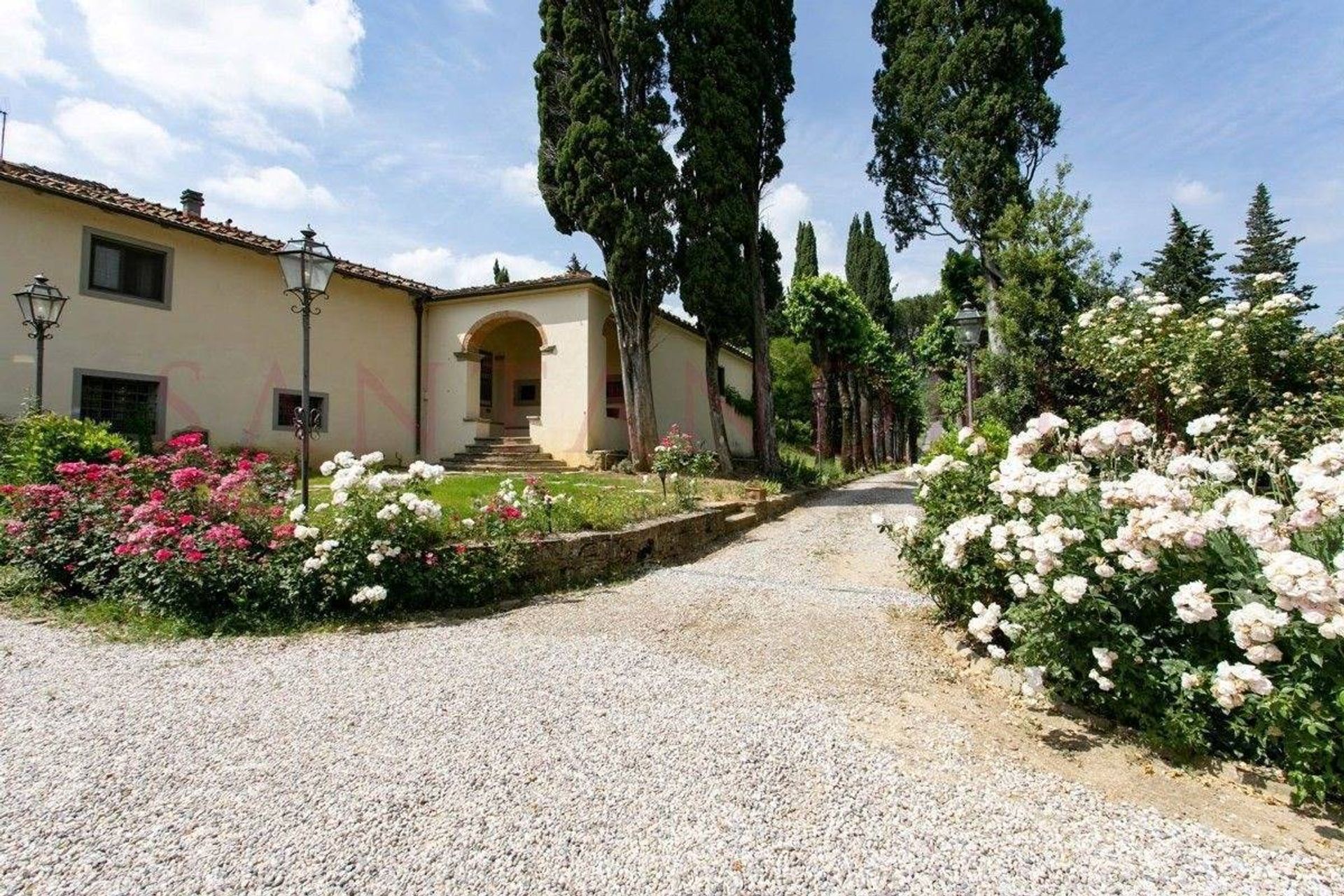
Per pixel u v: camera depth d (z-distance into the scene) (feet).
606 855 6.96
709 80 45.11
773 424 50.98
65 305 33.04
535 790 8.25
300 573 16.10
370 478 17.70
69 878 6.57
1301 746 8.23
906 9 46.83
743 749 9.39
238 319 40.06
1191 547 9.54
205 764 8.88
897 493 48.19
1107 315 28.99
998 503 13.87
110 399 34.91
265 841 7.16
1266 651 8.26
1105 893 6.53
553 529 22.15
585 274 47.73
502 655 13.52
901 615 16.58
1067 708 10.94
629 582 21.16
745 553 26.43
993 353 36.58
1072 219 35.35
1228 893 6.56
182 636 14.84
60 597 17.47
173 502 17.58
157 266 36.94
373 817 7.63
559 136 44.75
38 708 10.78
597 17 43.91
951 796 8.30
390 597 16.72
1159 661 9.81
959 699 11.56
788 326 74.49
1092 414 31.32
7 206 31.48
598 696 11.31
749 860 6.90
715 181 44.68
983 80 42.96
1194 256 69.82
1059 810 8.04
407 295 50.03
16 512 18.72
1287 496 13.14
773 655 13.61
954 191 43.88
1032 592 11.40
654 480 37.68
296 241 20.44
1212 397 24.80
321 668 12.77
